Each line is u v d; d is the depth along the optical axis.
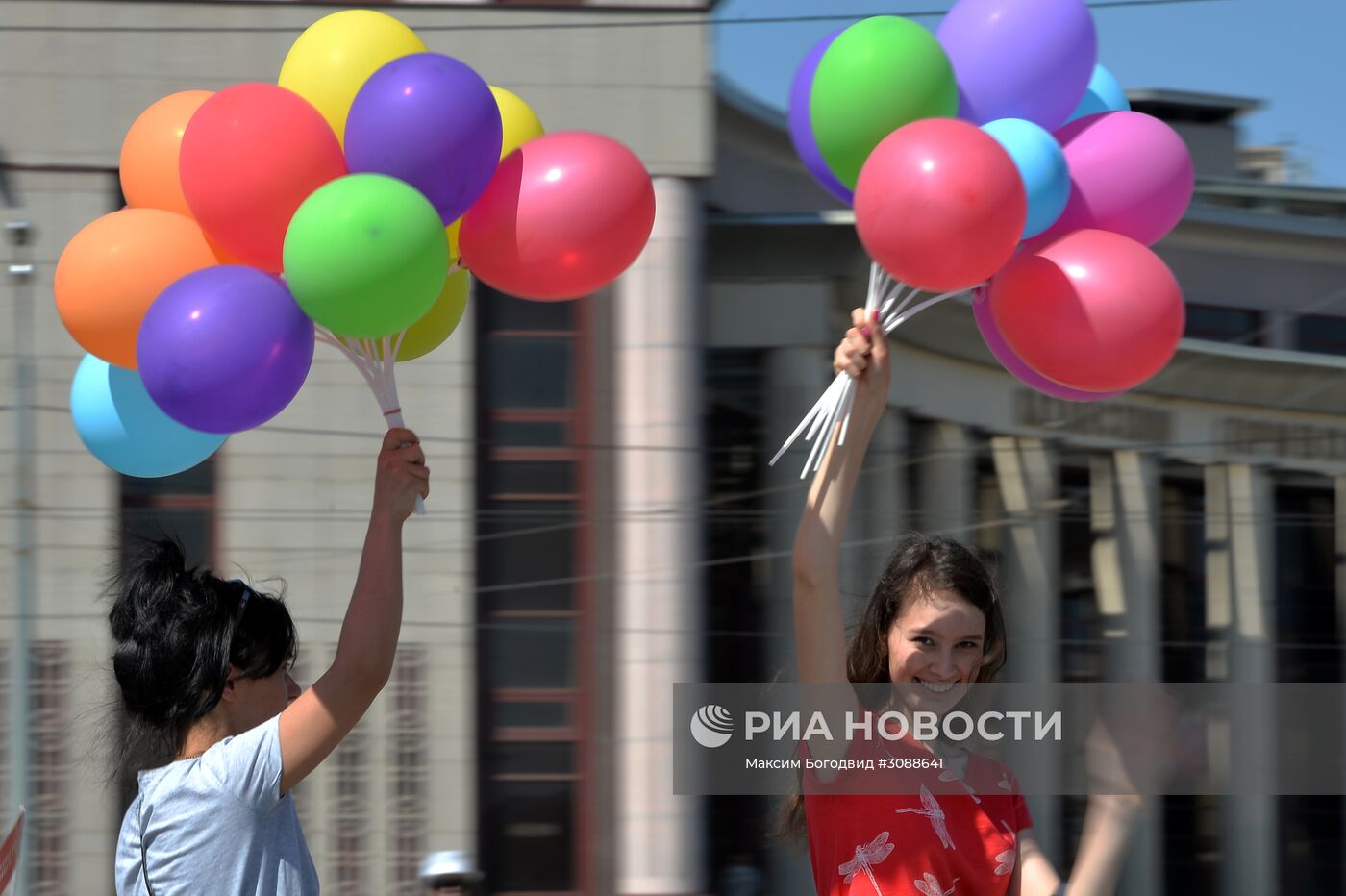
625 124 16.25
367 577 4.79
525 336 16.53
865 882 4.83
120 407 5.83
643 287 16.38
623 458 16.44
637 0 16.19
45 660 15.92
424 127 5.05
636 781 16.31
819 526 4.96
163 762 4.93
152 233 5.42
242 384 4.99
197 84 16.16
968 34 5.78
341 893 16.08
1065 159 5.52
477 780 16.28
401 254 4.84
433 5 16.16
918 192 4.91
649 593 16.38
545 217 5.27
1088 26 5.76
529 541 16.44
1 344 15.95
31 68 16.09
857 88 5.34
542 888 16.30
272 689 4.98
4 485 15.86
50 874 15.76
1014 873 5.12
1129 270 5.31
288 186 5.12
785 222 17.44
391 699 16.16
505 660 16.42
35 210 16.08
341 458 16.16
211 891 4.53
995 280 5.61
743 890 16.31
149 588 4.87
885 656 5.23
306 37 5.94
